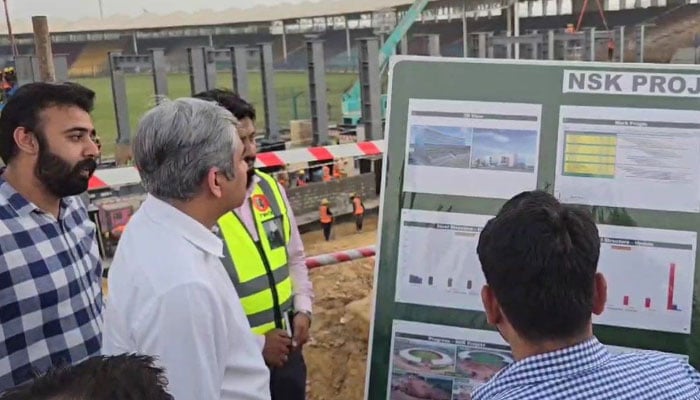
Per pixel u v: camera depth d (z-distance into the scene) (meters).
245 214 2.83
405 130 2.48
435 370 2.44
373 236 10.91
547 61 2.40
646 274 2.29
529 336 1.38
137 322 1.74
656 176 2.30
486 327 2.39
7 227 2.18
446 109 2.45
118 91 13.62
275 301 2.86
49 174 2.24
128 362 1.12
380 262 2.48
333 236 11.03
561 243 1.37
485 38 19.19
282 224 2.96
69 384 1.05
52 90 2.26
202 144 1.83
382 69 19.53
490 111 2.42
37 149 2.22
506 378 1.37
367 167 12.83
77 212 2.50
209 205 1.89
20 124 2.22
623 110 2.33
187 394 1.71
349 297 5.57
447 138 2.44
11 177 2.27
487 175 2.41
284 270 2.93
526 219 1.42
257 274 2.80
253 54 21.61
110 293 1.84
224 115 1.90
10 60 17.98
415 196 2.46
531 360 1.36
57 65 12.72
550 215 1.42
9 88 13.12
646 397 1.32
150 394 1.09
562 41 18.56
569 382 1.33
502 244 1.41
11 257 2.16
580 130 2.35
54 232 2.29
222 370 1.80
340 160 12.67
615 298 2.29
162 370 1.20
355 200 11.38
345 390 4.56
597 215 2.33
